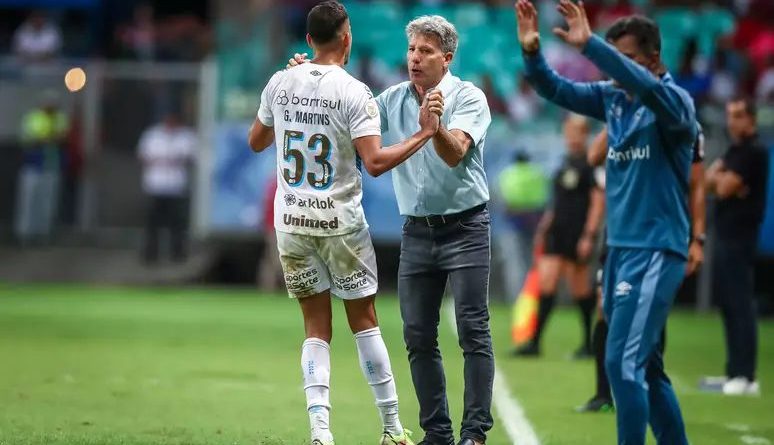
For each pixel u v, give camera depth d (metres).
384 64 82.25
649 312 23.17
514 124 76.88
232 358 45.06
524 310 50.38
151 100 81.75
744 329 39.28
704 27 83.56
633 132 23.44
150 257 81.06
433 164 25.62
